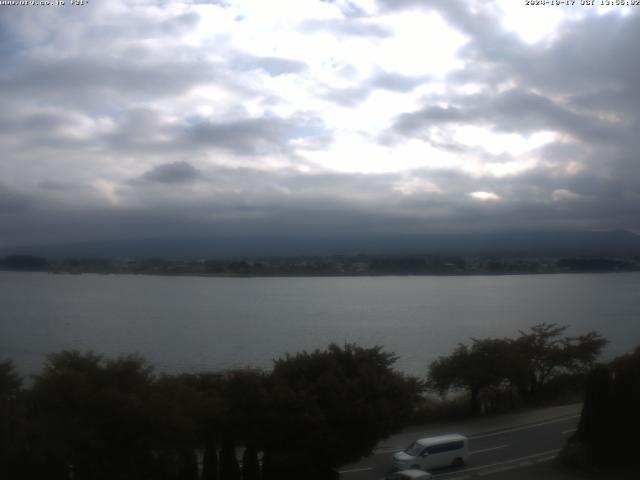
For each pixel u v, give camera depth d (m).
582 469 29.19
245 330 118.56
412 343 97.62
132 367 22.44
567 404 43.50
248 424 24.38
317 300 199.88
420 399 37.38
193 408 22.47
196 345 95.56
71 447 19.75
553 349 48.72
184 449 22.08
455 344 95.12
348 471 29.84
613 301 186.88
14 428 19.78
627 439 28.98
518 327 121.38
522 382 43.53
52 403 20.28
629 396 29.14
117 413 20.36
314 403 24.80
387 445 34.09
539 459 31.31
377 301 196.25
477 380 40.94
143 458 21.33
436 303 185.50
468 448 32.47
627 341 93.75
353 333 112.81
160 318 140.50
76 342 98.38
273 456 24.73
